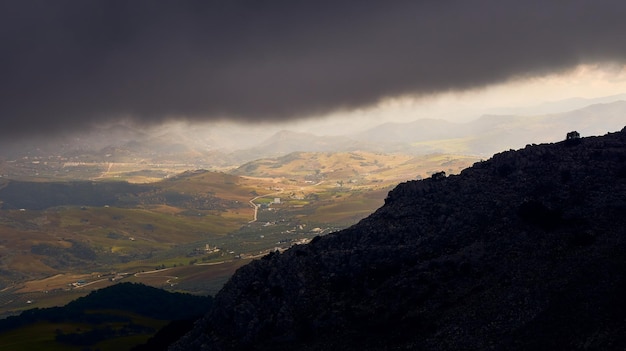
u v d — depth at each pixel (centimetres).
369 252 15788
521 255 13688
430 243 15475
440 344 12000
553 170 16288
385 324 13350
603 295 11419
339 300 14825
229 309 15712
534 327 11444
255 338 14688
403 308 13638
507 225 14850
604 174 15425
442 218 16075
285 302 15200
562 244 13450
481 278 13562
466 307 12744
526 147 17700
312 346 13612
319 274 15950
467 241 14975
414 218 16500
